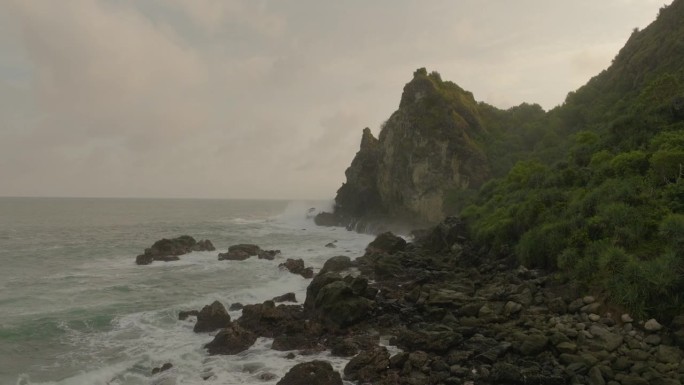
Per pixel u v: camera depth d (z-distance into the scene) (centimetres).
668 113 3189
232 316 2616
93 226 9012
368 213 8756
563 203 2847
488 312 2028
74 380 1742
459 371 1576
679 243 1750
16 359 1969
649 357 1464
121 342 2184
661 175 2386
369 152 9519
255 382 1702
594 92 7250
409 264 3422
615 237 2064
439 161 7612
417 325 2127
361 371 1670
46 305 2820
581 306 1861
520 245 2741
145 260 4503
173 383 1708
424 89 8269
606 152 3284
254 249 5031
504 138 8181
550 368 1523
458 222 4241
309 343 2078
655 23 6412
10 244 5950
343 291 2327
